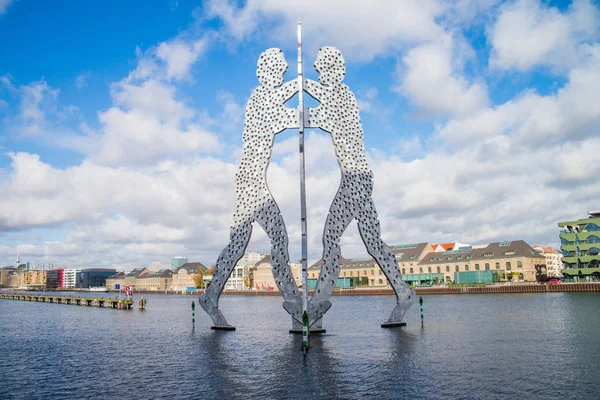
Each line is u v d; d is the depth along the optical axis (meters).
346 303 91.06
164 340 36.88
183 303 111.06
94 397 20.20
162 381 22.67
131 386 21.89
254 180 38.53
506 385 20.30
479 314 53.62
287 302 37.56
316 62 39.22
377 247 39.34
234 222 39.12
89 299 98.94
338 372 23.47
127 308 83.88
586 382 20.58
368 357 27.05
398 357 26.86
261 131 38.78
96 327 49.78
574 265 121.56
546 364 24.20
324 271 37.78
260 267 195.00
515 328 38.88
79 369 26.25
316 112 38.56
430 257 157.62
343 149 38.66
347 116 39.09
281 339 35.19
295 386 20.97
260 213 38.25
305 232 36.09
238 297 144.62
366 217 38.69
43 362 28.69
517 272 136.12
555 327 38.97
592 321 42.97
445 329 38.81
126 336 40.69
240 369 24.80
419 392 19.58
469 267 145.50
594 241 117.56
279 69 39.12
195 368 25.39
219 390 20.66
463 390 19.69
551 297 87.38
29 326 52.41
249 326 46.53
